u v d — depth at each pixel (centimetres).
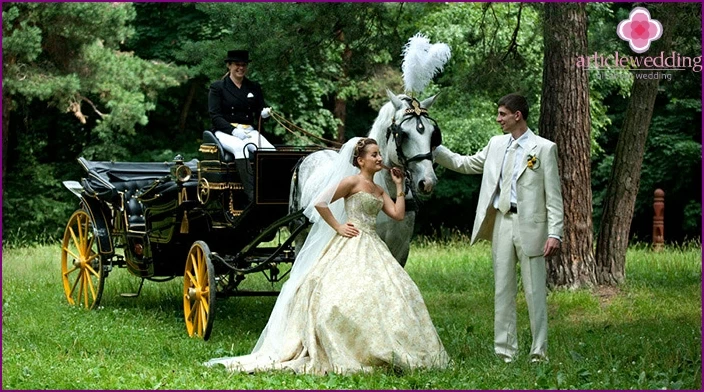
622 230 1310
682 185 2438
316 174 888
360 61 1412
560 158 1280
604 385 711
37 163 2450
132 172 1195
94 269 1177
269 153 932
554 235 779
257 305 1212
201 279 963
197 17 2486
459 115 2300
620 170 1313
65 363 797
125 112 2158
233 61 1016
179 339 948
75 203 2469
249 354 853
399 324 754
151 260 1070
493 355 812
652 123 2392
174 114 2666
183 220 1015
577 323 1080
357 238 788
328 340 750
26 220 2361
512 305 808
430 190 786
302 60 1311
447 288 1388
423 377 716
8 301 1204
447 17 2177
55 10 2011
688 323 1053
